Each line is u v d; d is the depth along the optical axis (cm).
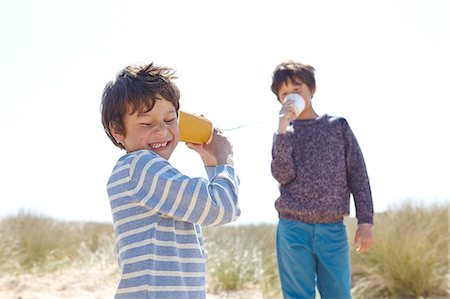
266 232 863
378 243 607
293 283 315
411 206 669
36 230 851
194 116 211
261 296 591
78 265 763
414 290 570
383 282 579
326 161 317
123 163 190
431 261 586
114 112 192
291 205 316
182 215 182
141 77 190
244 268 671
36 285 620
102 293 583
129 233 185
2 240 776
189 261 188
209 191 185
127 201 187
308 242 314
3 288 605
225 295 600
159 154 194
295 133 324
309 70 331
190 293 186
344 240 316
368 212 315
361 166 320
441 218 646
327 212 312
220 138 214
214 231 837
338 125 324
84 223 1043
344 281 312
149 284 179
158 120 191
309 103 331
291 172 316
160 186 183
